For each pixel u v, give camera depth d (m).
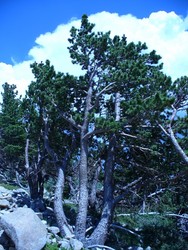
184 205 25.72
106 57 24.36
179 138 21.33
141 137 21.98
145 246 22.89
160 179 23.27
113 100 25.80
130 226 27.44
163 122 20.62
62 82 23.64
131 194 25.50
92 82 24.41
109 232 23.28
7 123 42.09
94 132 21.48
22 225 15.51
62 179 22.92
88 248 19.42
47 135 25.78
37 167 28.28
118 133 22.19
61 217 20.66
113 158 23.55
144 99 20.88
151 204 27.09
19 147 38.22
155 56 25.67
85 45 24.64
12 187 36.97
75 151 29.08
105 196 22.39
